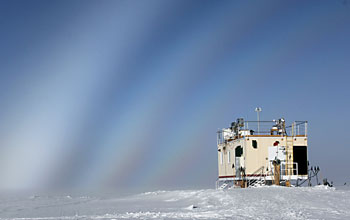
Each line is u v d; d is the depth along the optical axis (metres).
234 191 26.77
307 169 36.56
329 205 19.98
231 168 39.81
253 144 36.47
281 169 36.03
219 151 43.66
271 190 26.03
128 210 21.50
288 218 16.28
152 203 25.36
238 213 18.08
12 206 34.50
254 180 35.94
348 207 19.39
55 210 26.12
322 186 28.42
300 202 20.95
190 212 19.02
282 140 36.75
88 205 28.12
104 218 16.86
